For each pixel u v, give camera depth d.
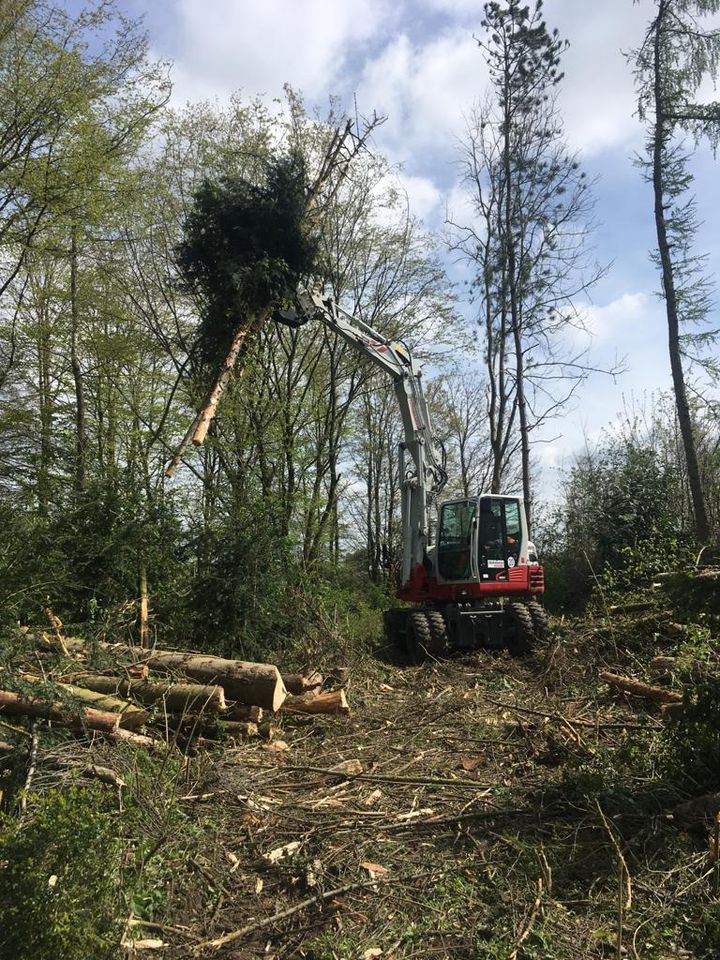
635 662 8.73
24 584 7.10
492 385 20.66
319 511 16.47
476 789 5.42
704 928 3.45
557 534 19.62
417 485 12.45
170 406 13.95
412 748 6.45
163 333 14.64
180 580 9.08
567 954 3.34
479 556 11.73
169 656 6.82
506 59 20.14
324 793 5.40
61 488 10.34
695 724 4.87
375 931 3.63
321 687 7.95
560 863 4.13
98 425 14.32
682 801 4.65
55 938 2.72
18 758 4.73
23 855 2.95
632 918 3.57
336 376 17.36
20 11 9.79
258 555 9.01
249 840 4.62
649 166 15.03
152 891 3.79
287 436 14.17
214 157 14.00
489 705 7.87
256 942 3.62
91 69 10.34
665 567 11.24
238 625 8.62
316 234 13.30
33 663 6.09
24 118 9.93
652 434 20.22
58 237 11.09
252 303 10.52
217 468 13.01
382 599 17.78
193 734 6.13
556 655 9.23
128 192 11.19
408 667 10.82
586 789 4.83
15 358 12.95
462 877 4.11
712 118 14.58
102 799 4.24
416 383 12.68
